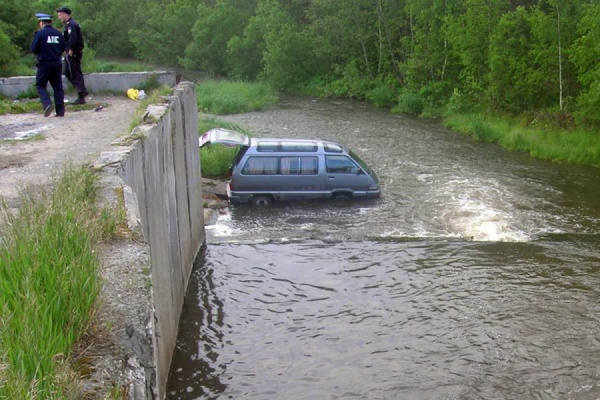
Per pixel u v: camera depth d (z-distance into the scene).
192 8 53.22
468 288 12.38
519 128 26.00
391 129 28.20
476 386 9.34
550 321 11.12
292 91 41.72
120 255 5.38
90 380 3.60
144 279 4.95
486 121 27.66
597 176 20.69
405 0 38.34
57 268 4.16
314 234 15.22
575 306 11.63
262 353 10.32
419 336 10.72
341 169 17.45
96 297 4.25
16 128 12.29
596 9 23.98
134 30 54.78
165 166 10.40
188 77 46.78
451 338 10.62
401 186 19.08
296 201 17.50
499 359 10.02
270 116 31.52
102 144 10.87
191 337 10.75
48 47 13.21
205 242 14.84
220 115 31.69
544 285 12.49
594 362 9.89
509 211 17.00
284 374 9.73
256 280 12.86
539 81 27.81
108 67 37.28
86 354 3.83
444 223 16.05
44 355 3.32
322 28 41.53
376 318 11.33
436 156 23.08
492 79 28.97
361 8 40.66
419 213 16.75
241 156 17.27
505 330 10.84
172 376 9.66
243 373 9.78
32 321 3.52
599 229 15.77
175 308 10.57
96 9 58.84
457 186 19.17
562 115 26.23
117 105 15.21
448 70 34.06
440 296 12.09
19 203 7.14
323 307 11.77
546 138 24.61
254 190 17.34
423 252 14.11
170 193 10.77
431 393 9.20
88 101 15.77
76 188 6.34
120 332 4.11
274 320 11.33
